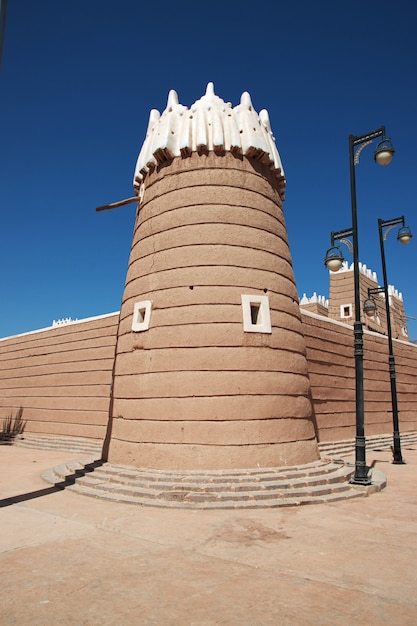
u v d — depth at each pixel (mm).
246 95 13234
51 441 21078
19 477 12039
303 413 11383
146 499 8672
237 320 10867
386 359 24500
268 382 10719
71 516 7766
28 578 5152
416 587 4914
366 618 4207
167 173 12477
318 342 18688
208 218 11641
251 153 12469
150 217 12516
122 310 12820
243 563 5598
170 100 13328
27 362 25469
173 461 9953
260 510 8109
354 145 11859
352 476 10453
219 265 11234
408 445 22422
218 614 4289
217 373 10367
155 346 11008
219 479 9234
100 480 10125
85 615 4285
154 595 4699
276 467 10141
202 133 12242
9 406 26094
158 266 11742
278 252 12312
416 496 9547
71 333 22750
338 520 7508
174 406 10312
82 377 21406
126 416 11188
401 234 15477
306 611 4344
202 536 6641
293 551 6023
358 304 11102
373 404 22422
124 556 5844
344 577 5172
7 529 7047
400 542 6410
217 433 10000
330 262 11859
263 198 12477
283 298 11914
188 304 10977
